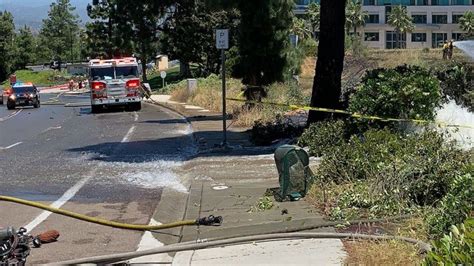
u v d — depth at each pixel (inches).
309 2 3848.4
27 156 674.8
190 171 530.6
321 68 599.8
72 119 1251.8
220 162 559.5
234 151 620.7
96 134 899.4
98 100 1429.6
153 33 2628.0
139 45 2632.9
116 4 2618.1
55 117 1334.9
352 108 503.5
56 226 357.4
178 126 963.3
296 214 348.2
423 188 333.1
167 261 286.5
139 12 2573.8
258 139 666.8
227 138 735.7
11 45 5093.5
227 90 1323.8
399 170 342.3
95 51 2847.0
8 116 1439.5
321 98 598.2
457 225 244.1
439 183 332.2
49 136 900.6
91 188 477.7
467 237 171.0
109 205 415.5
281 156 386.6
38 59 5782.5
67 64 5246.1
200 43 2506.2
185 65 2618.1
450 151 368.2
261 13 941.8
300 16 3865.7
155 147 713.0
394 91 476.7
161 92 2047.2
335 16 592.7
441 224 265.1
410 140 399.9
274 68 973.2
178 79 2632.9
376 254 252.2
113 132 917.8
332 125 524.1
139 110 1434.5
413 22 4210.1
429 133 412.8
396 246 259.6
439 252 174.9
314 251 275.6
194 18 2482.8
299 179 384.2
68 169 572.4
